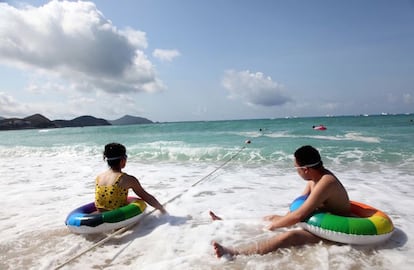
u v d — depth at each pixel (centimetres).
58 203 506
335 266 261
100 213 351
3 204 500
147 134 2225
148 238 341
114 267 274
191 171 806
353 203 367
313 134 1653
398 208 433
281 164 873
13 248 320
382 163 816
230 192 559
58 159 1153
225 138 1570
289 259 276
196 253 297
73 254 305
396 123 2509
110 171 391
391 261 270
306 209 315
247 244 312
